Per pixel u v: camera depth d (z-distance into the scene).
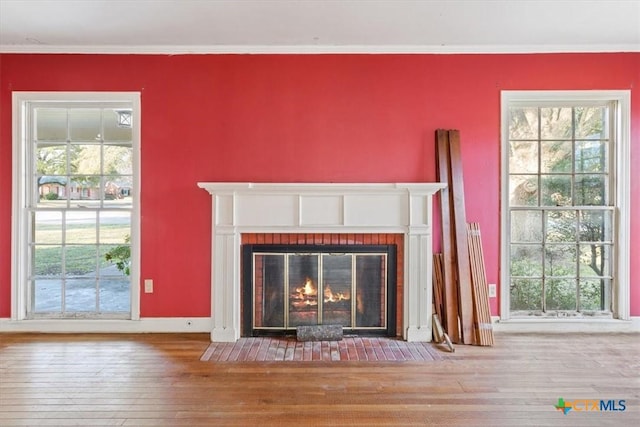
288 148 3.65
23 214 3.69
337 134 3.65
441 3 2.87
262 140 3.65
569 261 3.75
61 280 3.74
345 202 3.51
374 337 3.57
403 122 3.66
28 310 3.73
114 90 3.64
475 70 3.67
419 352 3.24
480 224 3.68
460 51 3.65
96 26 3.21
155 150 3.65
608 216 3.74
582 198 3.74
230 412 2.31
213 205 3.50
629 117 3.67
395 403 2.42
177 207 3.66
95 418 2.25
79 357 3.12
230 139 3.65
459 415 2.29
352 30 3.31
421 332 3.49
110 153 3.73
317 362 3.04
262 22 3.15
